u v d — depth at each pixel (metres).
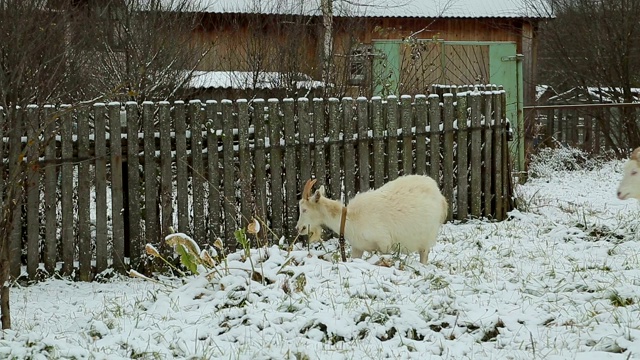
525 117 17.39
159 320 6.11
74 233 8.67
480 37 19.73
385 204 7.67
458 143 10.53
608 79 19.86
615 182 14.55
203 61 15.88
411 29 19.33
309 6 16.25
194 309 6.38
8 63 9.98
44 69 10.61
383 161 10.06
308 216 8.08
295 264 7.13
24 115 8.34
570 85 23.89
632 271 7.40
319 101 9.56
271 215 9.43
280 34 14.44
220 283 6.59
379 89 15.67
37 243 8.35
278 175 9.38
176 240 6.80
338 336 5.59
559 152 17.06
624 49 19.45
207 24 16.58
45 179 8.32
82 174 8.45
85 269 8.50
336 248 9.16
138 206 8.70
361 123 9.90
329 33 15.05
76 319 6.41
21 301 7.57
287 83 13.25
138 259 8.73
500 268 7.77
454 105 10.52
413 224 7.66
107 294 7.76
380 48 18.33
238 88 13.42
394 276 6.78
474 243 9.14
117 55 11.43
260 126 9.25
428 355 5.23
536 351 5.21
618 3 19.61
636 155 7.82
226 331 5.80
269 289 6.43
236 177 9.28
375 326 5.67
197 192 8.97
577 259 8.18
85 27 11.67
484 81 17.77
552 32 21.47
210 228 9.07
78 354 5.27
